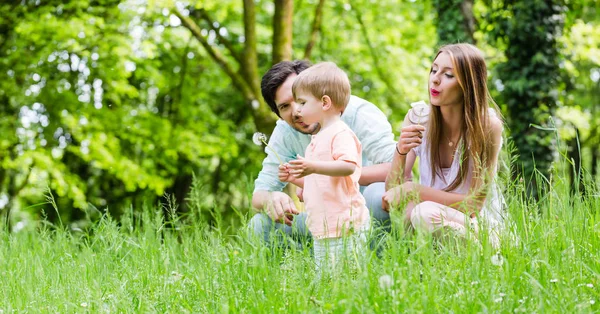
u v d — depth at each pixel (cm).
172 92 1477
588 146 1914
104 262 343
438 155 373
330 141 346
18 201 1479
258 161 1703
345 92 354
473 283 250
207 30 1421
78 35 1170
